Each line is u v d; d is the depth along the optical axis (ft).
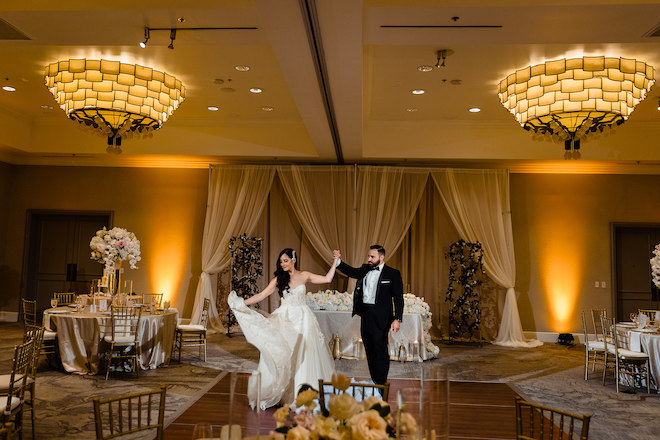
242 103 30.76
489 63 23.44
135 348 22.27
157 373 23.02
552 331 35.91
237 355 27.73
